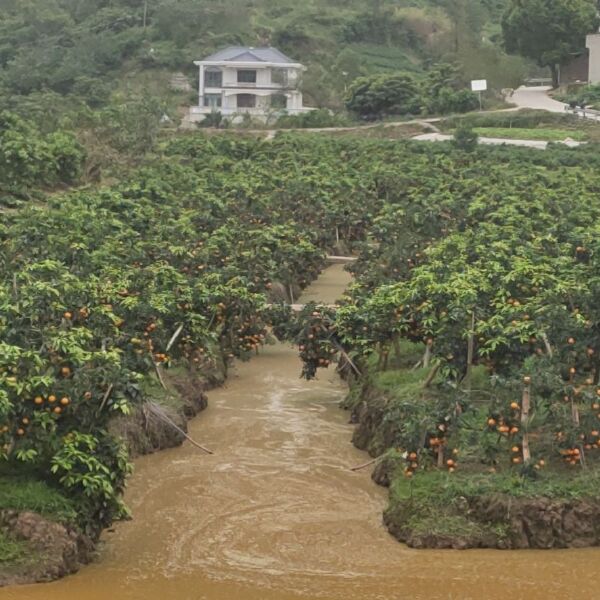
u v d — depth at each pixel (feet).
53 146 162.09
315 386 86.17
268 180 156.04
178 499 60.18
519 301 71.41
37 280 69.56
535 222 114.01
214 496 60.70
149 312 72.08
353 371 83.20
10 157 150.41
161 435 69.41
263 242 110.42
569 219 118.21
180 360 79.05
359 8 393.50
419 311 71.77
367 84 288.71
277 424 75.10
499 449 57.77
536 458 56.08
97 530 52.06
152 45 334.03
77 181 166.20
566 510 53.42
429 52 373.20
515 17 302.25
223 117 282.77
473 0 416.26
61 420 52.34
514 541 52.95
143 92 254.68
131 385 53.01
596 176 176.55
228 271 91.04
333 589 48.60
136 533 55.11
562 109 271.49
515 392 56.24
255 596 47.80
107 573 49.88
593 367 63.00
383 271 91.50
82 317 64.34
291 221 129.18
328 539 54.44
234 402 80.94
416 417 57.57
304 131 259.60
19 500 49.73
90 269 84.07
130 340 64.08
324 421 76.07
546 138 242.17
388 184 161.48
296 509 58.70
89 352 54.95
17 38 350.43
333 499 60.39
